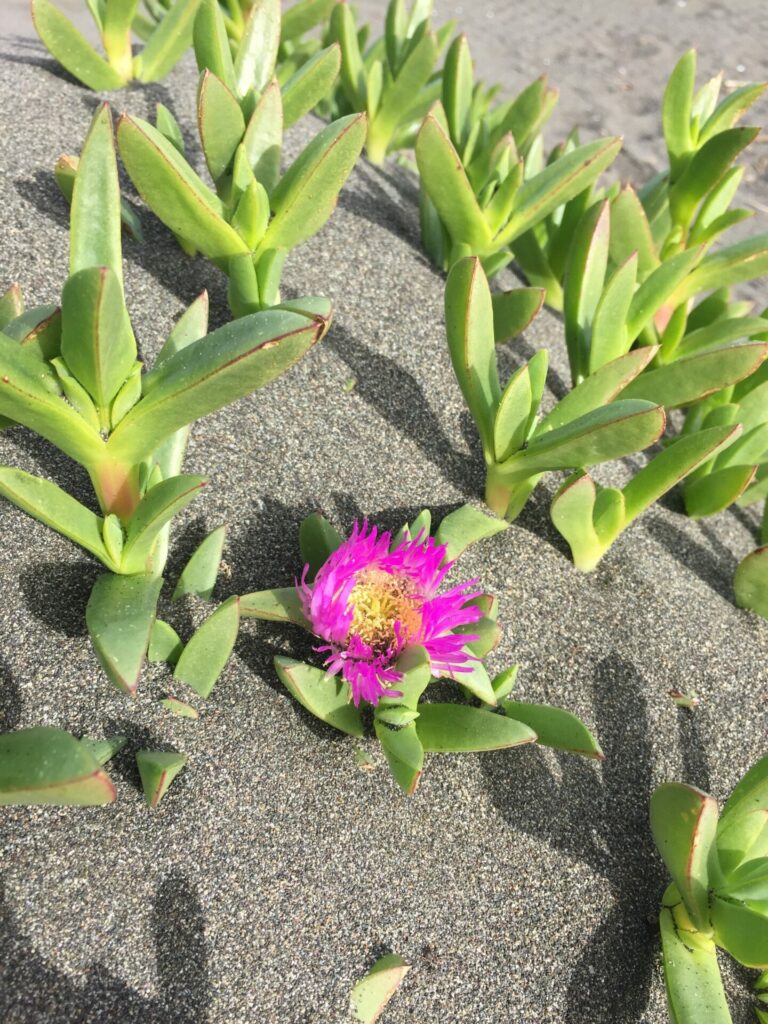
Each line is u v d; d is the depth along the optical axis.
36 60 0.40
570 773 0.24
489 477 0.28
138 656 0.18
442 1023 0.19
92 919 0.18
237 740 0.21
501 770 0.23
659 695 0.27
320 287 0.33
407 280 0.35
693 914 0.20
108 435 0.22
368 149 0.45
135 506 0.22
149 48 0.39
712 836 0.19
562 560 0.29
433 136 0.30
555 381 0.37
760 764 0.21
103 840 0.19
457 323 0.25
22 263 0.28
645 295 0.32
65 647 0.21
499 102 0.75
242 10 0.43
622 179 0.69
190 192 0.25
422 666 0.20
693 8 1.02
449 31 0.47
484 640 0.21
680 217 0.38
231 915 0.19
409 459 0.29
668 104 0.37
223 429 0.27
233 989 0.18
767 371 0.36
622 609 0.28
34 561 0.22
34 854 0.18
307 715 0.22
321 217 0.28
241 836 0.20
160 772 0.19
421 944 0.20
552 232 0.41
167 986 0.18
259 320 0.17
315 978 0.19
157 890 0.19
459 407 0.31
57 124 0.35
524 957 0.21
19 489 0.18
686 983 0.20
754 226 0.66
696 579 0.31
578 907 0.22
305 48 0.46
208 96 0.27
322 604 0.20
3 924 0.17
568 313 0.32
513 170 0.32
